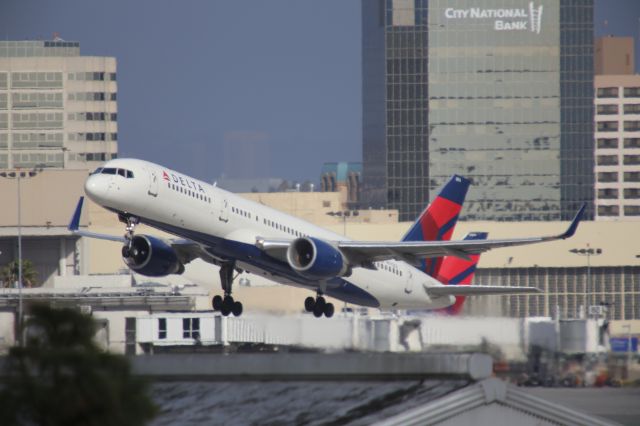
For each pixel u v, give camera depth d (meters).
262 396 104.19
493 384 96.12
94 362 75.69
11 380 75.25
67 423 74.44
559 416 98.06
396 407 96.81
